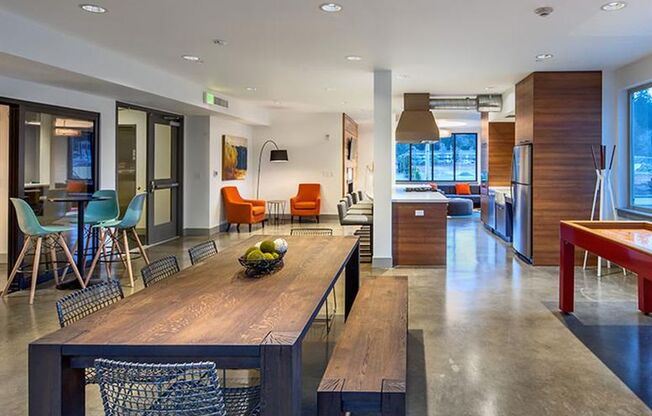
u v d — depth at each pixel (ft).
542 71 21.17
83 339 5.78
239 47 16.98
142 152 27.30
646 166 20.13
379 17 13.70
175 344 5.61
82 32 15.12
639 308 15.11
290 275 9.03
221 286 8.23
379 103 21.26
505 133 34.63
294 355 5.62
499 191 30.94
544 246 21.79
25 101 17.78
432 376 10.54
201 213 31.40
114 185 22.91
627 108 21.20
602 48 17.31
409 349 12.08
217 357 5.65
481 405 9.27
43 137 18.92
